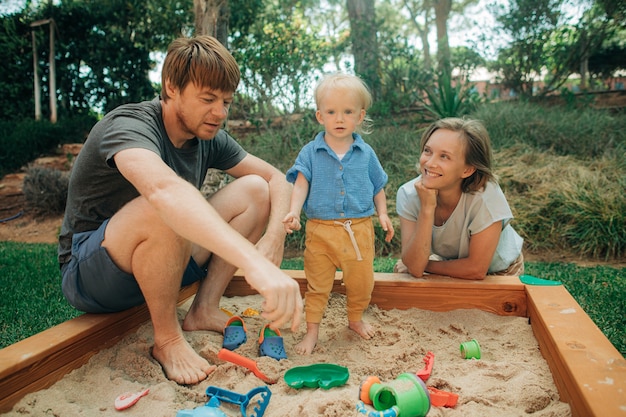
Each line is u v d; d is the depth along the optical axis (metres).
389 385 1.50
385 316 2.37
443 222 2.50
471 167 2.24
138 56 10.60
